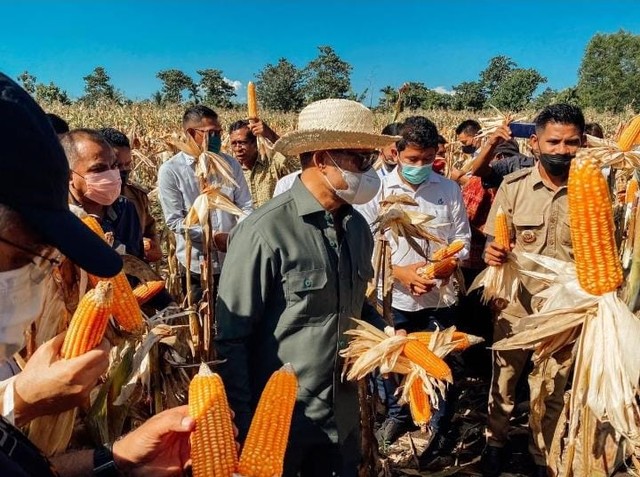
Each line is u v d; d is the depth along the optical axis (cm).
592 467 250
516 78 5559
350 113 259
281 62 5316
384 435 446
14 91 115
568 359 274
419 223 360
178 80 5734
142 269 263
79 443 228
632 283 250
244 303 257
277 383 197
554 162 364
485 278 394
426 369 260
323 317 267
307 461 297
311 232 262
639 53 6462
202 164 312
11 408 147
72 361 146
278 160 654
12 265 123
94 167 303
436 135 418
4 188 110
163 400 256
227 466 171
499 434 410
